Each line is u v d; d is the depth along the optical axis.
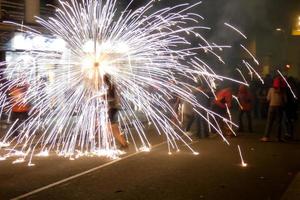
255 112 25.33
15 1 22.31
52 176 10.65
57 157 13.01
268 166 11.99
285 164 12.27
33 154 13.50
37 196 8.97
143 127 20.14
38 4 23.25
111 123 14.02
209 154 13.68
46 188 9.57
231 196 9.07
